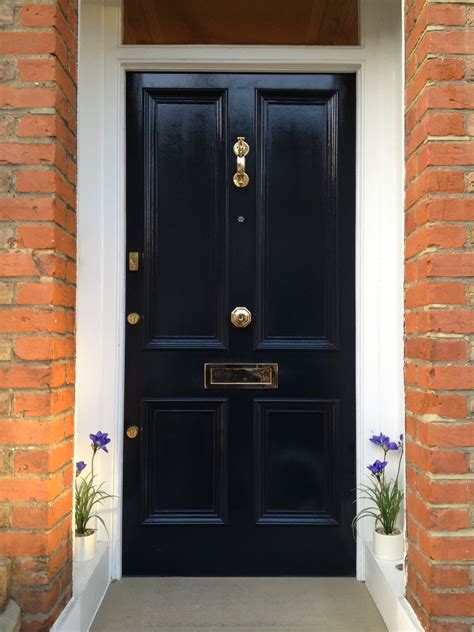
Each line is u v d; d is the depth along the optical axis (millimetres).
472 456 1782
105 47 2600
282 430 2617
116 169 2592
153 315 2625
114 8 2605
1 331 1825
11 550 1797
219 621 2189
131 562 2584
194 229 2637
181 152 2643
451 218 1802
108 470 2547
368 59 2602
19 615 1755
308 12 2637
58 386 1886
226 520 2592
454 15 1816
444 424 1785
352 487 2607
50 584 1812
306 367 2623
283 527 2596
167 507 2602
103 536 2533
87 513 2375
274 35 2625
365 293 2588
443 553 1771
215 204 2637
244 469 2607
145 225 2627
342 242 2637
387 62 2598
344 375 2625
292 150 2635
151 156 2639
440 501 1777
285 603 2332
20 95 1850
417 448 1906
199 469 2607
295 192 2641
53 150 1850
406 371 2029
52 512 1832
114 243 2584
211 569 2586
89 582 2154
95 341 2568
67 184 1992
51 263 1835
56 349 1867
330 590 2449
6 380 1815
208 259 2635
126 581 2527
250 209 2633
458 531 1774
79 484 2514
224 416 2605
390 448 2482
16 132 1848
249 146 2639
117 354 2568
